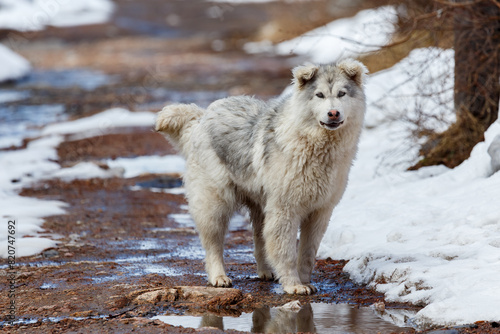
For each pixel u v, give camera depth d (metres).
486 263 9.48
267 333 8.30
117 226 15.41
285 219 10.07
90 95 38.59
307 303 9.64
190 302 9.61
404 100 18.81
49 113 33.16
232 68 47.41
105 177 20.48
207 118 10.92
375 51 17.19
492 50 16.03
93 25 73.81
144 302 9.62
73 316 9.00
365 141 19.00
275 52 53.53
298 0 50.56
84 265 12.05
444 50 16.58
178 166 22.11
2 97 38.47
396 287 9.70
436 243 10.90
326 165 9.84
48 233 14.52
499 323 7.81
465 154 15.88
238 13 77.62
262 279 11.18
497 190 12.59
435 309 8.35
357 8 36.50
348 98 9.64
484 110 16.02
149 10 84.44
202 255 12.95
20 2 68.75
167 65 51.06
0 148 24.64
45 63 53.81
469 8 15.55
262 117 10.42
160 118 11.30
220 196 10.70
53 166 21.88
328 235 13.02
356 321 8.70
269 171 10.00
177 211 17.02
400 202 13.92
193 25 73.25
